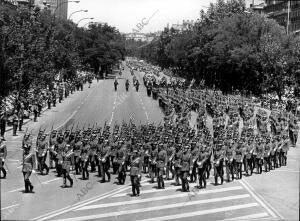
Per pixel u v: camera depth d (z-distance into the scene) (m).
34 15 55.50
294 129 40.19
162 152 24.06
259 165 28.56
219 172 25.33
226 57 90.50
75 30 128.88
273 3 130.25
